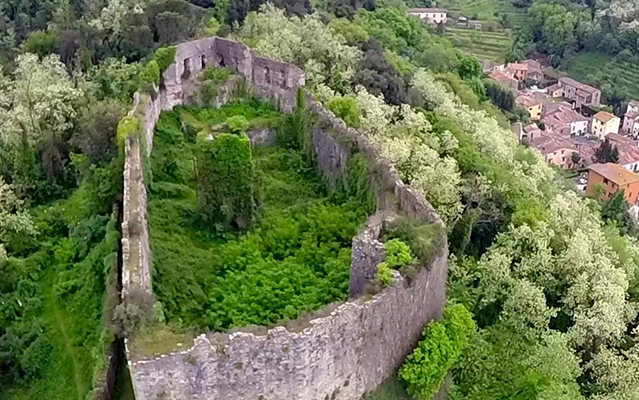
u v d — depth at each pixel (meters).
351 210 35.69
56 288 39.31
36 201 52.00
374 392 26.12
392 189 33.50
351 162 37.25
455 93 88.06
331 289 29.81
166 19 69.44
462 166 53.94
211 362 22.06
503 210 51.50
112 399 26.77
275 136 44.84
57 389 33.44
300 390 23.30
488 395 33.66
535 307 39.91
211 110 46.91
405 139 50.41
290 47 63.72
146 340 22.38
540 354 35.72
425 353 27.28
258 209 36.47
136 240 29.27
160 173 39.88
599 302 40.59
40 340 35.91
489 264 42.72
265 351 22.39
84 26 73.31
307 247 33.56
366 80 65.06
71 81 62.69
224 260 32.72
